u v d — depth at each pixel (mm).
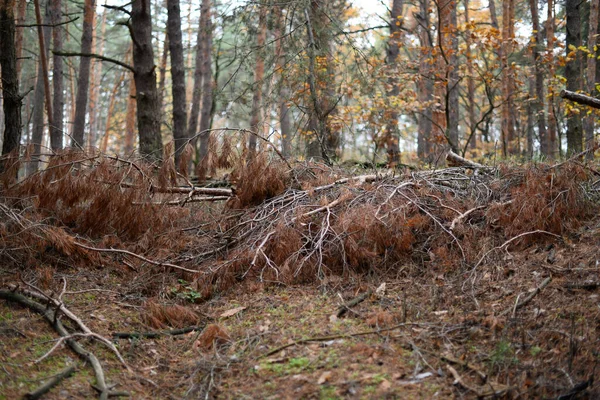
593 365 3645
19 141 7578
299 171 7402
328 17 11258
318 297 5402
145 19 11344
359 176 7320
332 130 11672
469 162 7863
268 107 11039
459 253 5734
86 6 15023
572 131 11766
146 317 5219
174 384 4207
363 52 11906
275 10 11398
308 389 3811
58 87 15516
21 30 15164
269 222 6473
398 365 3996
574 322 4137
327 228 6070
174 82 13305
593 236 5344
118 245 6566
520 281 4969
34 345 4418
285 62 10742
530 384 3604
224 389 4008
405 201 6398
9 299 5008
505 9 15688
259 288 5723
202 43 18984
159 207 6902
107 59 11086
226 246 6516
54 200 6602
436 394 3637
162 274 6148
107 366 4348
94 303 5391
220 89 11555
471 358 4016
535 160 7125
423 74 13078
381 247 5930
